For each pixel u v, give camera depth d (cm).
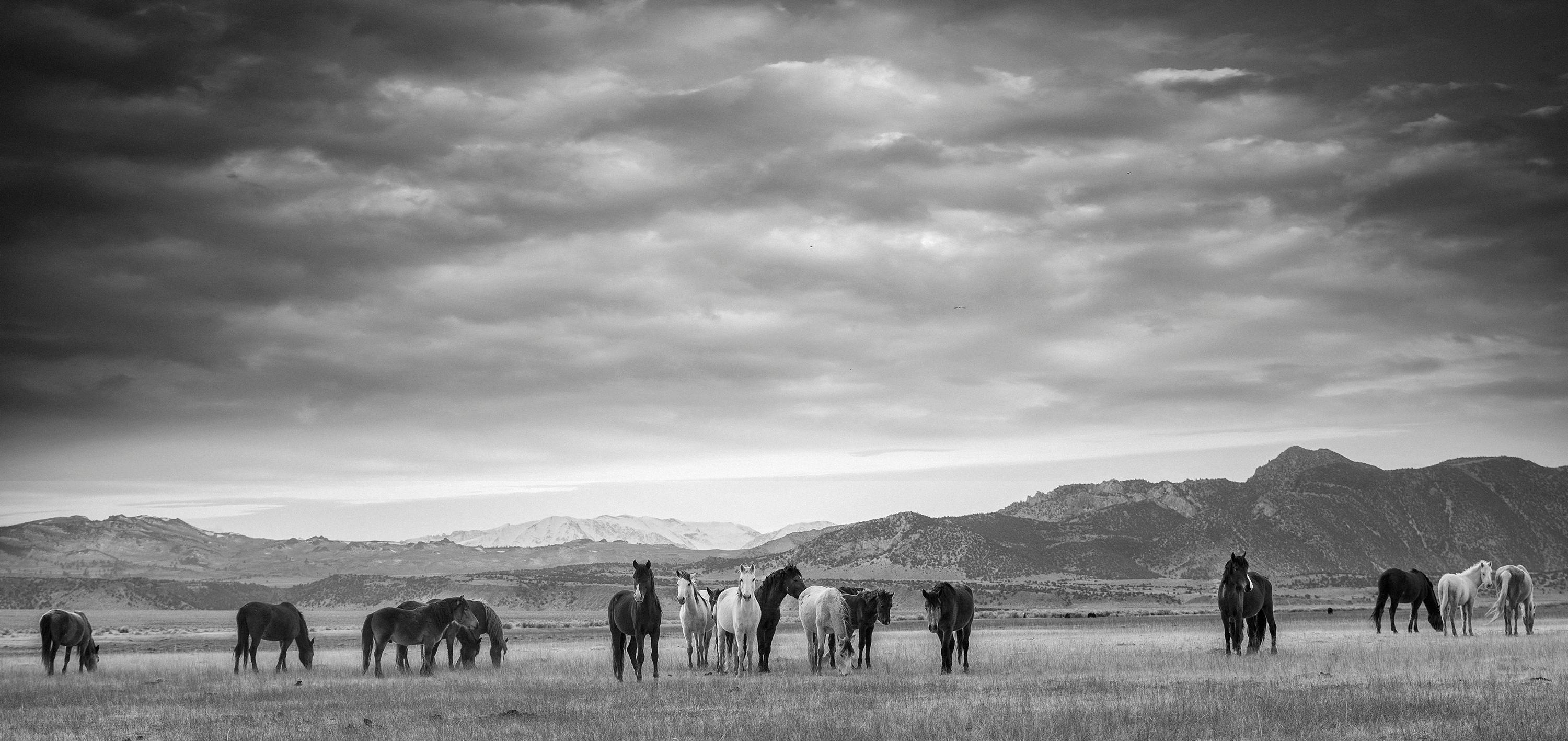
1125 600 16588
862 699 2473
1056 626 8100
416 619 3541
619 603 3080
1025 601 16400
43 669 4181
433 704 2553
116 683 3297
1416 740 1816
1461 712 2061
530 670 3553
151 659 4988
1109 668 3191
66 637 3881
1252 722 1962
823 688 2741
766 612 3306
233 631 10575
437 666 3919
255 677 3491
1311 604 13525
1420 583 4900
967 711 2195
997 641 5288
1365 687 2539
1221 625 7662
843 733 1944
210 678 3438
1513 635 4562
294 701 2692
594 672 3438
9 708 2647
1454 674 2800
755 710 2311
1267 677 2816
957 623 3144
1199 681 2736
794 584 3322
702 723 2080
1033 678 2898
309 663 3934
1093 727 1914
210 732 2142
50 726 2280
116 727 2255
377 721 2278
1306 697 2309
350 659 4794
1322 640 4462
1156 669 3128
